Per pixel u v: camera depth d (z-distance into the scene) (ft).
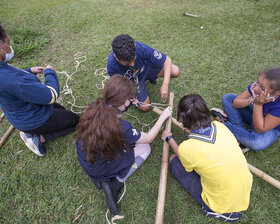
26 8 13.10
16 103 4.99
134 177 6.24
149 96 8.09
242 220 5.39
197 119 4.21
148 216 5.62
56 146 6.97
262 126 5.26
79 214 5.71
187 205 5.69
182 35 10.07
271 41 9.38
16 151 6.98
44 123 5.90
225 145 4.20
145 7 12.07
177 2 12.18
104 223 5.56
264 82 4.42
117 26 11.02
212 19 10.73
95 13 12.10
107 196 5.30
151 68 6.91
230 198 4.51
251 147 5.95
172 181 6.09
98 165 4.87
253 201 5.63
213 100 7.69
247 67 8.52
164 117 5.91
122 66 5.90
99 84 8.66
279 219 5.34
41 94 4.97
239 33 9.87
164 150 6.02
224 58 8.90
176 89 8.10
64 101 8.25
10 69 4.50
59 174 6.42
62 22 11.72
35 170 6.55
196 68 8.65
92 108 4.08
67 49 10.17
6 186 6.27
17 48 9.82
